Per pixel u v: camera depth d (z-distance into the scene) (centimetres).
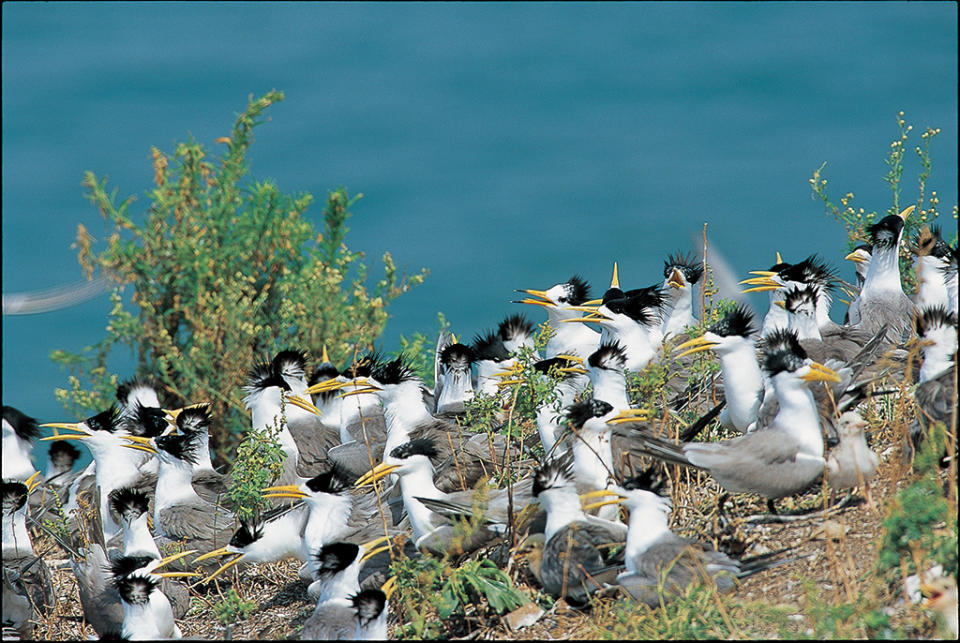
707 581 957
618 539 1023
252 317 1830
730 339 1162
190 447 1331
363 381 1341
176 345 1855
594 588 1014
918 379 1215
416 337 1833
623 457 1135
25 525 1307
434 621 1070
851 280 2512
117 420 1447
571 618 1019
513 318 1599
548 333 1371
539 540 1073
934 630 880
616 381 1216
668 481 1147
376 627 1031
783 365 1041
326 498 1178
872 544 1002
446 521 1118
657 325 1526
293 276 1836
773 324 1409
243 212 1903
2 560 1212
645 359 1373
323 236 1945
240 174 1898
